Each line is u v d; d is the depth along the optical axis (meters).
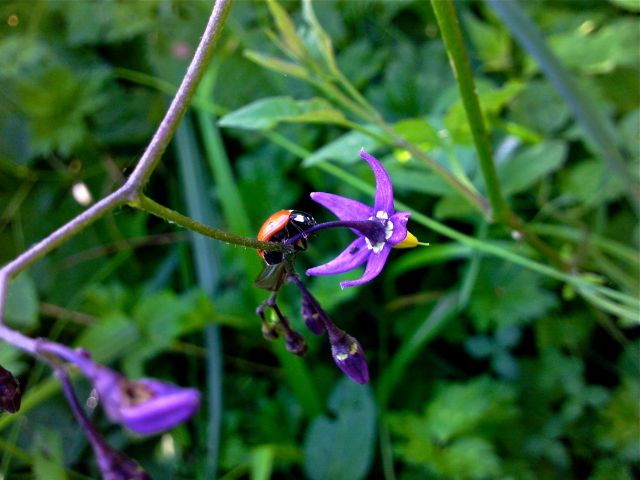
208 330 0.13
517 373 0.12
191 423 0.13
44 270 0.14
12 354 0.12
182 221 0.07
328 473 0.11
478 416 0.11
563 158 0.12
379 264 0.06
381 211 0.06
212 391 0.12
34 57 0.14
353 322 0.13
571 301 0.12
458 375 0.13
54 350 0.06
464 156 0.12
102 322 0.13
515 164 0.12
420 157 0.10
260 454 0.11
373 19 0.15
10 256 0.14
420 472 0.11
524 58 0.14
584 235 0.12
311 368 0.13
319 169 0.13
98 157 0.15
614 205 0.13
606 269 0.12
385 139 0.10
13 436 0.12
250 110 0.09
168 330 0.12
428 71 0.14
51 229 0.14
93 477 0.12
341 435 0.11
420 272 0.14
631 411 0.11
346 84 0.10
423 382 0.12
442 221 0.13
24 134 0.14
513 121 0.13
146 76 0.15
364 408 0.12
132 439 0.12
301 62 0.10
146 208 0.07
